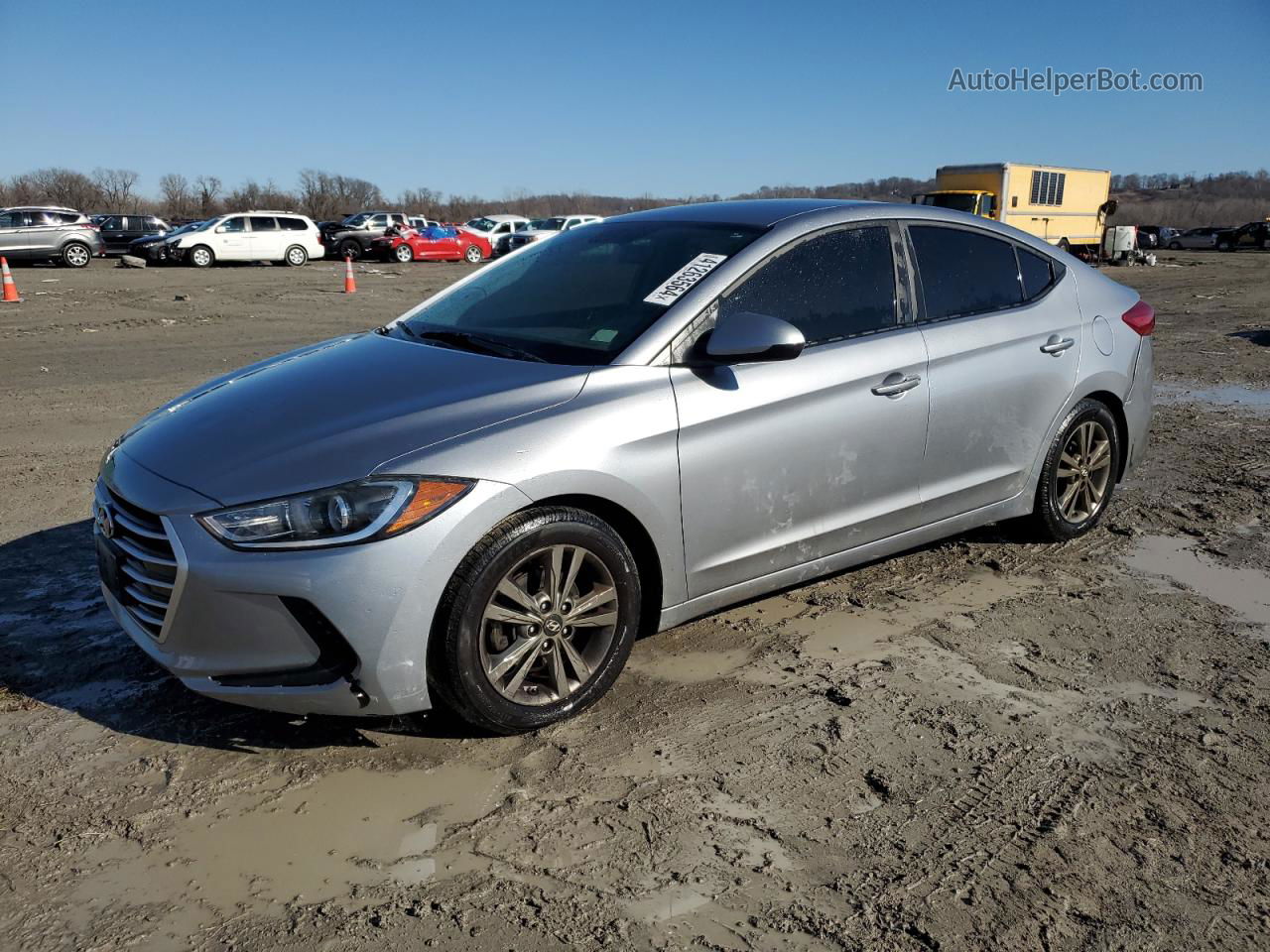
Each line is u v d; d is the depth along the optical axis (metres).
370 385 3.21
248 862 2.47
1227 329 14.07
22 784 2.78
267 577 2.65
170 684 3.36
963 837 2.58
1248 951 2.20
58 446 6.61
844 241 3.79
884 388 3.70
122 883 2.39
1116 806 2.71
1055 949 2.19
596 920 2.27
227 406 3.26
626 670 3.49
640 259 3.71
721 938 2.21
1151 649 3.69
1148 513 5.30
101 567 3.19
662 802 2.72
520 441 2.89
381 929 2.23
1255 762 2.95
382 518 2.69
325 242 35.22
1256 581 4.36
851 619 3.93
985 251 4.26
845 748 2.99
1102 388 4.56
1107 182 34.62
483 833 2.58
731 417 3.29
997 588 4.25
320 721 3.13
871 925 2.26
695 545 3.30
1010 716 3.19
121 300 17.11
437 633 2.81
